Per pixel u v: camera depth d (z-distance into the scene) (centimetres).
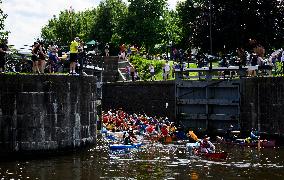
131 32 6950
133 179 1714
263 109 2769
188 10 6197
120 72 4381
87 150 2234
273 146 2616
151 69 4141
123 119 3422
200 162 2122
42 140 2017
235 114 2995
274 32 4106
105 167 1934
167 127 2972
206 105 3111
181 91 3250
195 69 3164
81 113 2167
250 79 2875
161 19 7150
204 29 4175
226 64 3331
